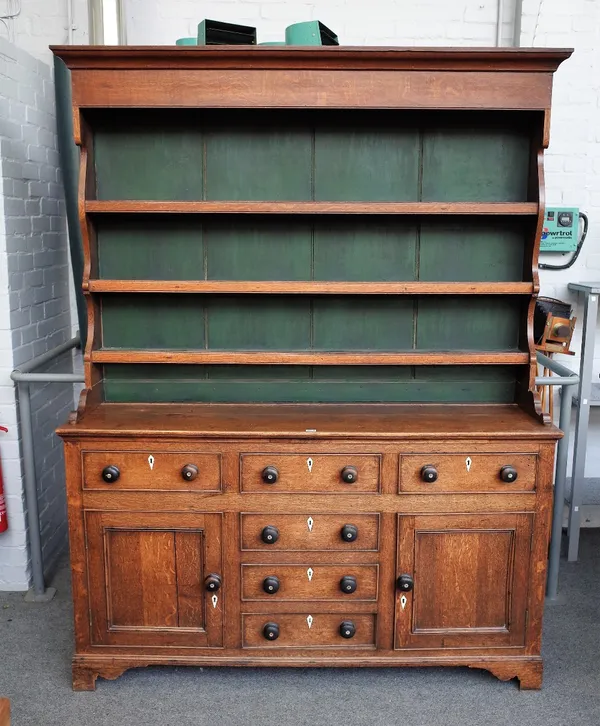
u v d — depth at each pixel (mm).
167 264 2301
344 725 1984
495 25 2930
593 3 2857
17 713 2023
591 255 3072
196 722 1996
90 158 2180
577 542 2969
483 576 2094
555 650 2342
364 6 2891
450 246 2305
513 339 2363
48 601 2617
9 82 2473
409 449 2020
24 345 2635
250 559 2078
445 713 2037
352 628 2088
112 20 2623
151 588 2100
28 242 2656
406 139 2240
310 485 2043
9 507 2650
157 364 2330
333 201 2160
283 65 2000
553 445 2023
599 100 2967
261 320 2340
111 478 2016
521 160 2246
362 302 2334
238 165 2250
